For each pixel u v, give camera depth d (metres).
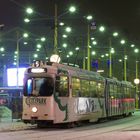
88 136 22.94
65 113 28.97
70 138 21.61
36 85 28.22
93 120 34.75
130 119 44.12
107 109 38.69
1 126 28.83
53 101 27.80
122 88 46.03
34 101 28.09
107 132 26.12
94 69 63.88
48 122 28.16
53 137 22.19
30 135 23.39
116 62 83.50
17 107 35.09
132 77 91.62
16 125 29.86
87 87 33.28
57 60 35.22
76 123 31.92
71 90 29.88
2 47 74.12
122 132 26.00
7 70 48.78
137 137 22.16
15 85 48.22
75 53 68.12
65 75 29.23
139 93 82.62
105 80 38.59
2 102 37.97
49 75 28.05
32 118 28.06
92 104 34.22
